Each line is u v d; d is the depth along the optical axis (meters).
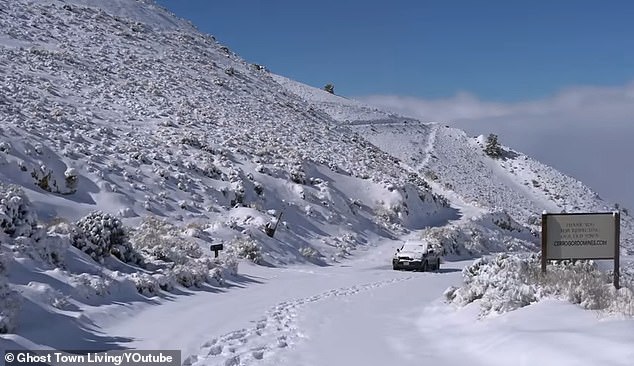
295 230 33.69
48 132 31.30
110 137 35.56
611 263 34.06
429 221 46.22
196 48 75.19
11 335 8.45
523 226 53.84
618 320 8.99
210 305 13.70
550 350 7.97
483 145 99.88
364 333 10.99
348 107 109.19
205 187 33.56
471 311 11.91
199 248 22.98
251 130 49.41
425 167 80.44
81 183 27.38
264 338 10.25
